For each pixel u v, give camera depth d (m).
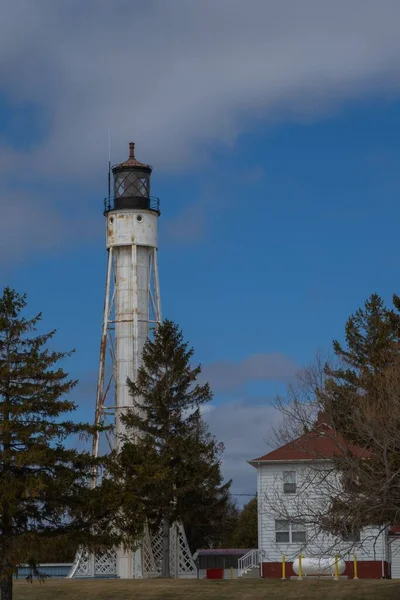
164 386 80.81
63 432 53.78
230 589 61.28
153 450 77.31
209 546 107.12
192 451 77.75
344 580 64.25
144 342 85.00
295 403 59.44
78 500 54.12
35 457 50.78
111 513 55.47
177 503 77.62
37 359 53.34
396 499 47.62
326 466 58.75
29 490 50.47
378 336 59.75
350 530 49.25
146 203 87.12
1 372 52.38
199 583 65.12
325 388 54.09
